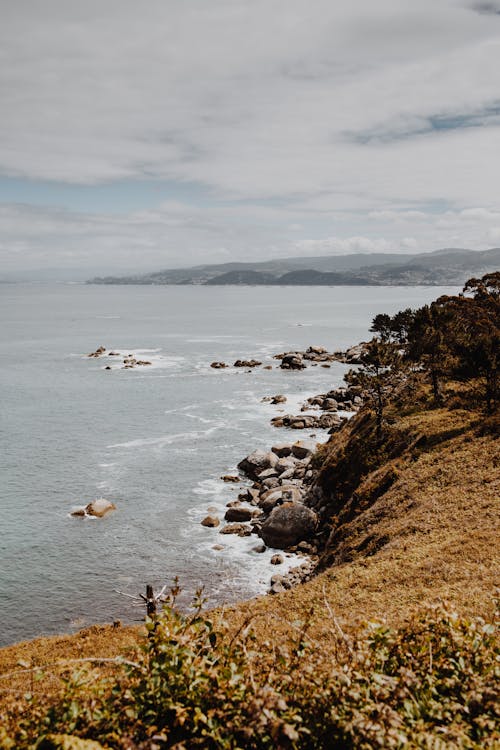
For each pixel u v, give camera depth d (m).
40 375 126.62
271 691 6.43
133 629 27.81
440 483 37.09
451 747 6.15
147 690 6.94
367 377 59.09
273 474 62.88
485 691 7.17
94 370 133.50
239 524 51.50
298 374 128.00
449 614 9.17
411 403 60.75
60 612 38.84
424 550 26.84
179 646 7.35
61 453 71.44
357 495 44.78
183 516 53.97
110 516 53.62
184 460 69.25
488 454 38.25
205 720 6.29
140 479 62.91
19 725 6.90
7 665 23.61
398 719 6.25
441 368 56.97
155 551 47.25
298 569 42.91
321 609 22.41
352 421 64.94
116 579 43.03
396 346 68.06
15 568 44.34
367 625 9.02
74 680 7.48
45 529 50.84
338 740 6.38
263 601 25.45
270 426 84.44
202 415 90.94
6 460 68.62
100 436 78.88
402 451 48.09
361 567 27.53
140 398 103.31
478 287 98.94
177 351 165.88
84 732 6.59
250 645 8.73
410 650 8.54
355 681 7.25
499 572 21.62
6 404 98.00
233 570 44.25
